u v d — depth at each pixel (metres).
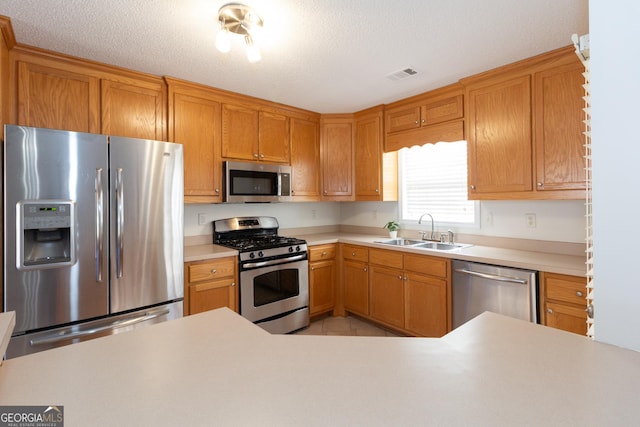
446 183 3.24
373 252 3.14
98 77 2.28
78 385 0.73
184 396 0.68
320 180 3.64
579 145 2.05
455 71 2.46
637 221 0.75
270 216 3.67
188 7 1.63
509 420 0.58
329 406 0.64
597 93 0.79
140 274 2.11
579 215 2.36
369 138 3.44
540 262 2.10
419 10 1.68
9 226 1.68
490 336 0.93
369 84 2.73
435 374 0.75
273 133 3.25
